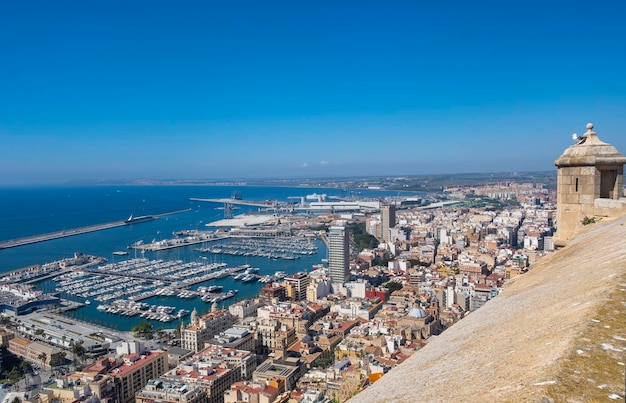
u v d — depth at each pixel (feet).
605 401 43.32
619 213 193.57
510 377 54.34
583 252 127.44
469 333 88.33
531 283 117.19
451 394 57.62
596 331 57.41
